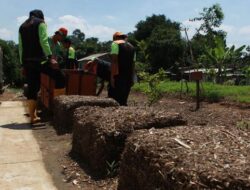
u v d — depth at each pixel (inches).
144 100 473.1
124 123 190.2
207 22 645.9
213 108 384.2
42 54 318.0
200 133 152.3
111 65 336.5
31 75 320.5
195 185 109.0
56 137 270.2
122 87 339.0
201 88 484.4
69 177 192.7
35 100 322.3
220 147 133.3
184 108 384.5
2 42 1405.0
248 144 137.3
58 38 396.5
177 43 1737.2
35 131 293.3
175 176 117.5
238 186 104.3
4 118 350.3
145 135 151.9
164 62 1760.6
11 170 204.4
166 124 193.6
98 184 180.7
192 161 120.0
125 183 156.7
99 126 192.4
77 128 219.9
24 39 318.0
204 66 756.6
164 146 135.6
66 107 275.4
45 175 197.0
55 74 329.4
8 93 656.4
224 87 548.7
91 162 198.2
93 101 278.5
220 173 109.5
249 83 829.8
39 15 320.8
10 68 1412.4
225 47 781.9
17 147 247.8
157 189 128.3
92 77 355.3
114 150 185.5
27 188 180.5
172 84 617.9
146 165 136.9
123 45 335.3
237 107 386.9
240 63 876.0
